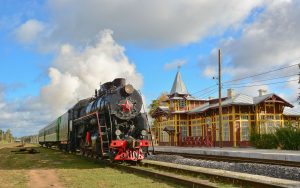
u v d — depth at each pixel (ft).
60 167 62.90
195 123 160.76
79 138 91.35
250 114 134.62
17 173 54.39
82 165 65.57
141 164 62.95
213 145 140.26
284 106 138.51
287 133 103.55
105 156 64.69
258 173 48.91
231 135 133.08
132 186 39.47
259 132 122.83
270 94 132.87
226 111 136.67
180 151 97.60
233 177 39.55
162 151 100.68
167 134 172.55
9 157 93.15
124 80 72.33
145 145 64.39
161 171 52.70
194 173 46.55
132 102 68.13
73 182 43.39
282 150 97.35
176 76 174.70
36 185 42.04
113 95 67.31
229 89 142.41
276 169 47.06
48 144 173.17
